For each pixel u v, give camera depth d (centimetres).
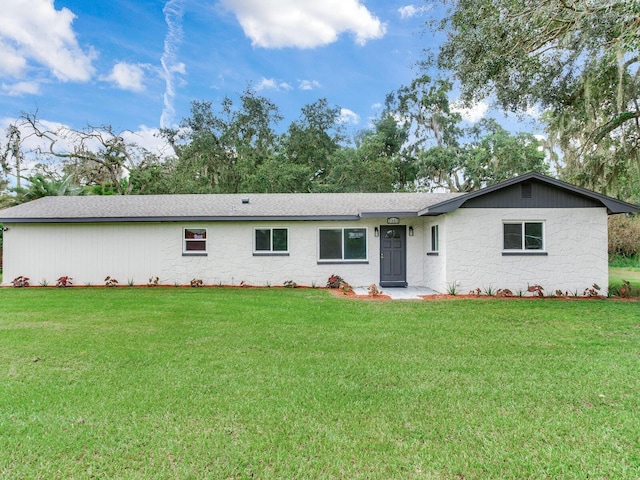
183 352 539
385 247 1310
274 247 1309
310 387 417
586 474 267
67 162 2697
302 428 331
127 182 2536
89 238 1290
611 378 443
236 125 2917
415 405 374
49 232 1287
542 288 1083
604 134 1234
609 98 1197
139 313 809
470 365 489
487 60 1009
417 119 3039
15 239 1284
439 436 318
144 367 479
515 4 972
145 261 1295
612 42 963
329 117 3009
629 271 1764
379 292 1148
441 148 2895
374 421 343
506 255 1096
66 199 1460
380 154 3016
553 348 565
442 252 1127
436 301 979
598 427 331
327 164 2958
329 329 675
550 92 1162
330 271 1301
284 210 1309
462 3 1062
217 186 2730
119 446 302
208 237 1303
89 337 616
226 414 355
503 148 2675
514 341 602
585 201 1100
